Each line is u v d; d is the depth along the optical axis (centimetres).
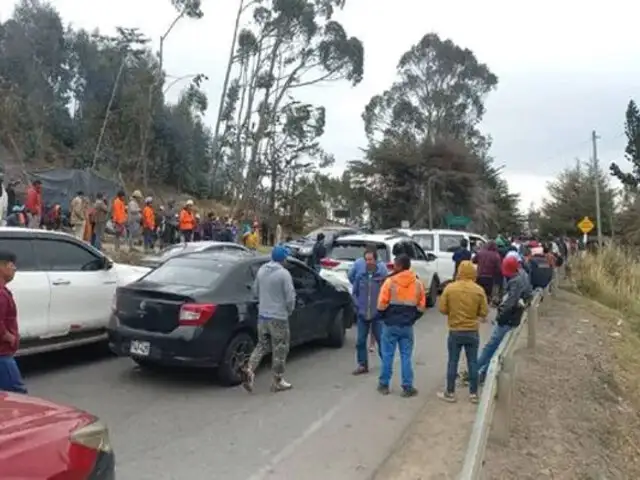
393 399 841
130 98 4822
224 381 864
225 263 920
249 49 4984
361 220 5828
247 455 622
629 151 5788
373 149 5675
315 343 1170
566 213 6378
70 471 308
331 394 852
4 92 4609
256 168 4984
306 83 5106
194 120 6112
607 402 1005
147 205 2292
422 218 5409
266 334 849
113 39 4934
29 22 5706
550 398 931
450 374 841
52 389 816
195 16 4131
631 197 5562
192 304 834
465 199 5503
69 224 2277
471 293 837
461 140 6188
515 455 693
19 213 1689
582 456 744
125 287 875
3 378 572
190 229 2339
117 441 644
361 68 5094
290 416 750
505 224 6631
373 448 657
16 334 581
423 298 874
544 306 1855
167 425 700
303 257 2058
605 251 2847
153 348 834
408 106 7050
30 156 4691
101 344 1012
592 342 1459
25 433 305
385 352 866
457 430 723
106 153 4909
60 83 5719
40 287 855
